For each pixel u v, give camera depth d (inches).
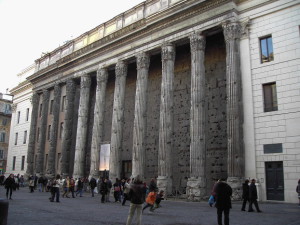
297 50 887.1
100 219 531.5
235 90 946.7
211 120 1178.0
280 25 930.1
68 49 1776.6
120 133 1300.4
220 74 1190.3
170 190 1053.8
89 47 1519.4
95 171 1352.1
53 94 1867.6
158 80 1432.1
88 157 1678.2
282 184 850.8
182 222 508.7
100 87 1441.9
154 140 1381.6
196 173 977.5
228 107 951.0
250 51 978.1
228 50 988.6
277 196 853.8
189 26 1111.0
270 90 927.7
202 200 950.4
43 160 1804.9
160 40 1202.6
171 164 1079.6
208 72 1227.2
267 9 960.9
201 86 1042.7
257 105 934.4
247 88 960.3
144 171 1167.0
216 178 1115.3
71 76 1652.3
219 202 424.5
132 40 1322.6
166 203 884.0
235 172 896.9
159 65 1441.9
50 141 1713.8
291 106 870.4
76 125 1699.1
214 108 1179.9
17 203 798.5
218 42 1223.5
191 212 658.8
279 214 609.6
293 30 903.7
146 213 637.3
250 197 653.9
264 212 646.5
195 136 1005.2
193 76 1056.8
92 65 1524.4
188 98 1284.4
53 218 530.0
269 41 954.1
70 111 1627.7
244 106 956.6
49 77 1863.9
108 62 1430.9
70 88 1649.9
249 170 907.4
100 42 1456.7
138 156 1167.0
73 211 649.6
